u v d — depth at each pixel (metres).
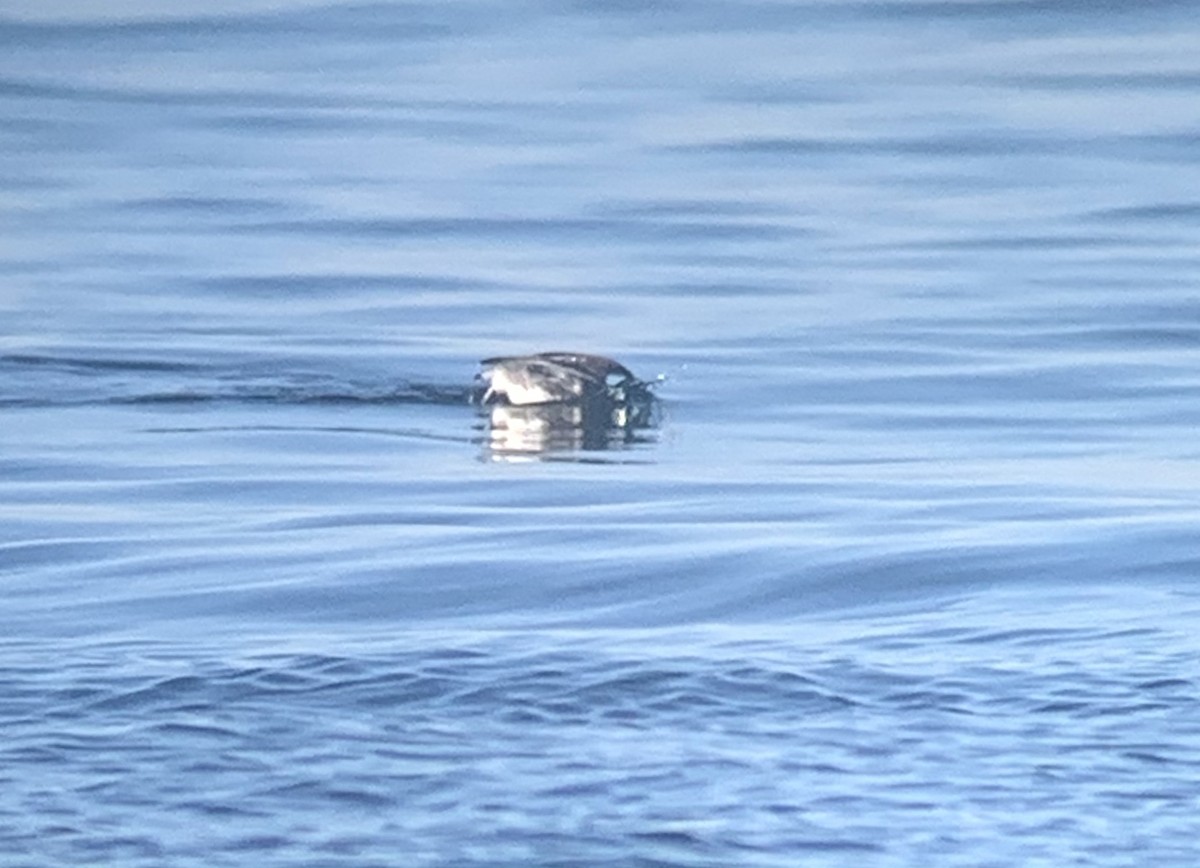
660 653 28.66
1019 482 43.12
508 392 52.31
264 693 26.38
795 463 45.69
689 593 34.06
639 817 22.19
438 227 80.88
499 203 84.88
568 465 45.31
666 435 48.94
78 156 94.00
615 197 85.56
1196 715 25.22
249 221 82.12
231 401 52.94
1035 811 22.27
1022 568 35.25
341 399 53.22
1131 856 21.19
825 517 39.72
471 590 34.41
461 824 22.02
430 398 53.38
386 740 24.52
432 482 43.50
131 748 24.20
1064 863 21.05
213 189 87.69
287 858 21.20
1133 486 42.59
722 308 66.56
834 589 34.12
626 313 66.19
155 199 85.94
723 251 76.31
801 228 79.88
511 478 43.91
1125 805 22.41
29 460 45.91
